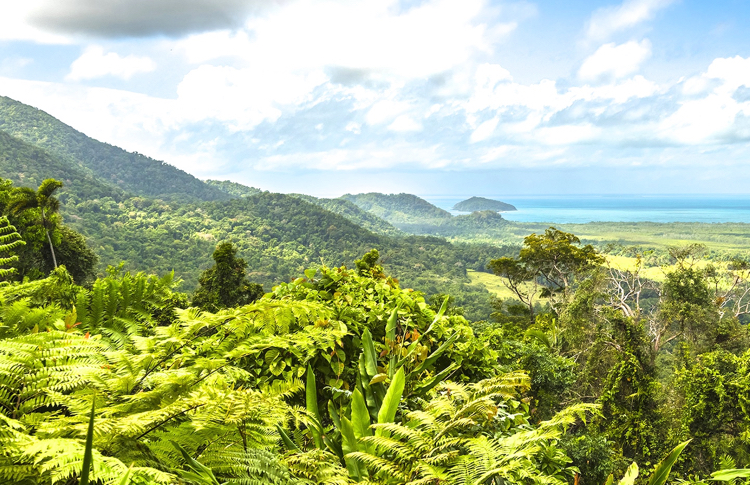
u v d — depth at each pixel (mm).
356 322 2686
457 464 1271
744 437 12375
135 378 1209
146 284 2137
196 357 1477
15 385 1039
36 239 22922
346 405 2156
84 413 983
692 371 14508
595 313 21938
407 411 1919
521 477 1395
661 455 13445
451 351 2932
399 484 1323
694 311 22016
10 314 1526
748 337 21453
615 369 15352
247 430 1242
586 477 9289
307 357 2209
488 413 1480
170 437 1103
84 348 1271
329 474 1296
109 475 758
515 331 11672
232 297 25094
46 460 846
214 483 990
